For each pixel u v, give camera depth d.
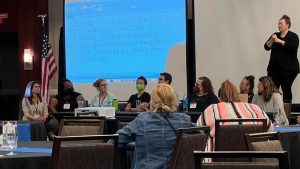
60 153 3.12
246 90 8.70
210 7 10.33
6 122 4.25
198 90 8.11
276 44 9.02
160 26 10.88
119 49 11.33
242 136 4.65
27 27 13.41
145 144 3.78
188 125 3.87
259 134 3.21
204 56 10.39
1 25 14.12
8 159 3.44
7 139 4.16
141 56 11.09
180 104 9.51
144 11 11.04
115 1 11.36
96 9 11.55
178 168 3.61
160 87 3.91
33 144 4.55
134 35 11.16
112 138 3.30
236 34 10.13
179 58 10.69
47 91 11.94
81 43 11.71
